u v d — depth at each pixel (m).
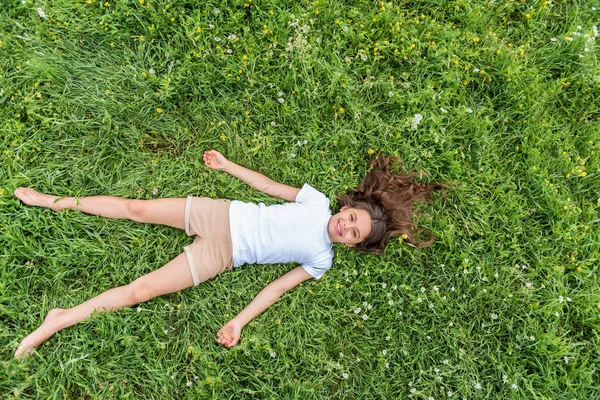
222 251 2.34
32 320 2.26
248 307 2.40
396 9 2.62
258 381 2.37
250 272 2.51
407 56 2.60
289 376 2.43
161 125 2.52
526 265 2.61
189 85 2.50
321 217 2.39
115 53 2.47
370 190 2.48
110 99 2.44
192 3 2.43
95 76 2.43
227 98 2.53
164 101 2.49
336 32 2.59
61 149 2.42
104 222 2.39
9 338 2.21
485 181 2.65
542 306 2.55
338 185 2.57
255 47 2.49
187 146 2.54
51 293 2.33
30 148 2.36
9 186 2.27
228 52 2.46
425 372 2.48
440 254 2.61
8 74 2.33
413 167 2.60
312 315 2.51
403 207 2.47
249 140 2.56
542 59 2.76
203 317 2.44
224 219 2.34
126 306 2.32
